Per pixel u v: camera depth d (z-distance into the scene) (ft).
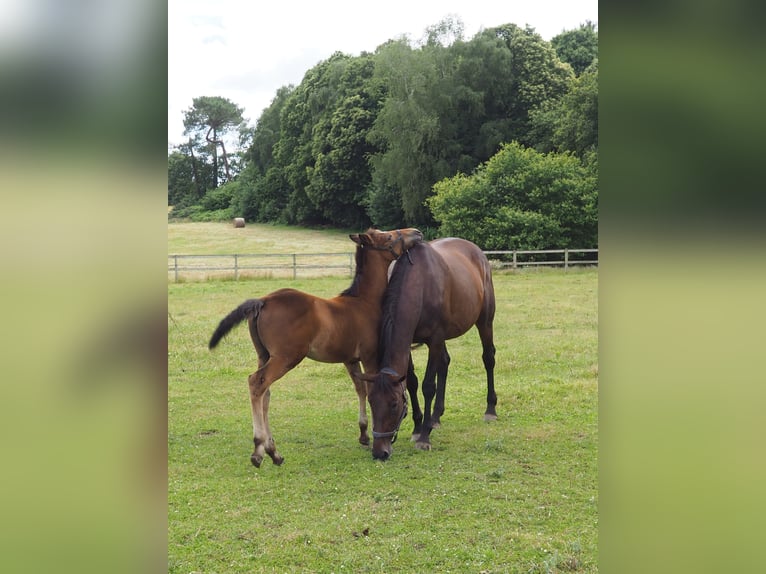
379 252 18.81
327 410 22.40
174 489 15.20
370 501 14.37
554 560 11.09
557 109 103.71
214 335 16.93
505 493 14.65
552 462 16.74
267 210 155.63
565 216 74.54
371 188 124.88
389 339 17.93
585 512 13.51
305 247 108.17
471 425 20.30
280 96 164.45
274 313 16.98
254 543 12.27
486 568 11.15
